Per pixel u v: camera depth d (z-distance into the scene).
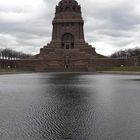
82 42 154.50
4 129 12.20
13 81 48.47
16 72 111.56
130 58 145.00
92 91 29.52
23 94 26.73
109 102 20.84
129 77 63.78
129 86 36.19
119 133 11.41
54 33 158.75
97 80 50.69
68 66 137.88
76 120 14.12
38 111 16.89
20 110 17.25
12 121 13.91
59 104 19.78
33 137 10.91
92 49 149.25
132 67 123.81
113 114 15.73
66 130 12.01
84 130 11.97
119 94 26.42
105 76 70.56
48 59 140.25
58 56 140.50
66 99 22.69
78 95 25.61
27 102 20.92
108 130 11.94
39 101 21.48
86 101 21.36
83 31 160.62
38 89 32.19
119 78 58.59
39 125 13.01
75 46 154.62
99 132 11.61
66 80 51.03
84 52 140.88
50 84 40.38
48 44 155.12
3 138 10.77
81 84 40.12
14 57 186.50
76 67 134.50
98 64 148.38
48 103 20.30
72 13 159.25
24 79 55.66
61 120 14.14
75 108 17.98
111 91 29.52
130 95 25.58
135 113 16.00
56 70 130.25
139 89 31.91
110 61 147.75
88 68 128.38
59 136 11.02
